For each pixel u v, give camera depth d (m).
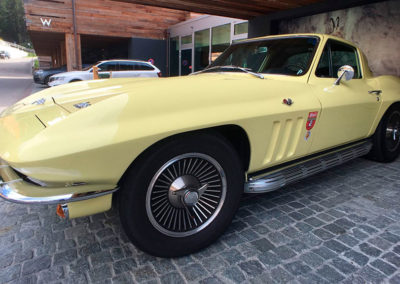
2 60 60.31
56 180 1.44
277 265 1.85
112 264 1.86
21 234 2.20
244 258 1.92
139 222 1.69
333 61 2.80
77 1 13.92
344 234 2.20
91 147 1.43
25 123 1.70
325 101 2.42
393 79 3.66
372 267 1.84
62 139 1.42
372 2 5.65
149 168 1.64
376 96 3.11
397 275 1.77
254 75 2.56
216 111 1.79
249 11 6.83
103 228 2.29
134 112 1.56
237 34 10.87
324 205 2.67
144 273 1.78
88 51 26.84
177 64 15.98
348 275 1.77
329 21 6.54
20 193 1.50
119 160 1.51
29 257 1.93
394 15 5.54
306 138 2.35
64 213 1.58
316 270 1.81
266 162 2.16
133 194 1.63
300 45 2.74
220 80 2.11
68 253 1.98
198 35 13.56
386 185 3.12
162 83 2.01
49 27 13.84
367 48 6.07
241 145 2.10
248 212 2.54
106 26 14.82
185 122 1.65
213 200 1.98
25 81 19.94
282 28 7.27
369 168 3.65
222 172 1.93
